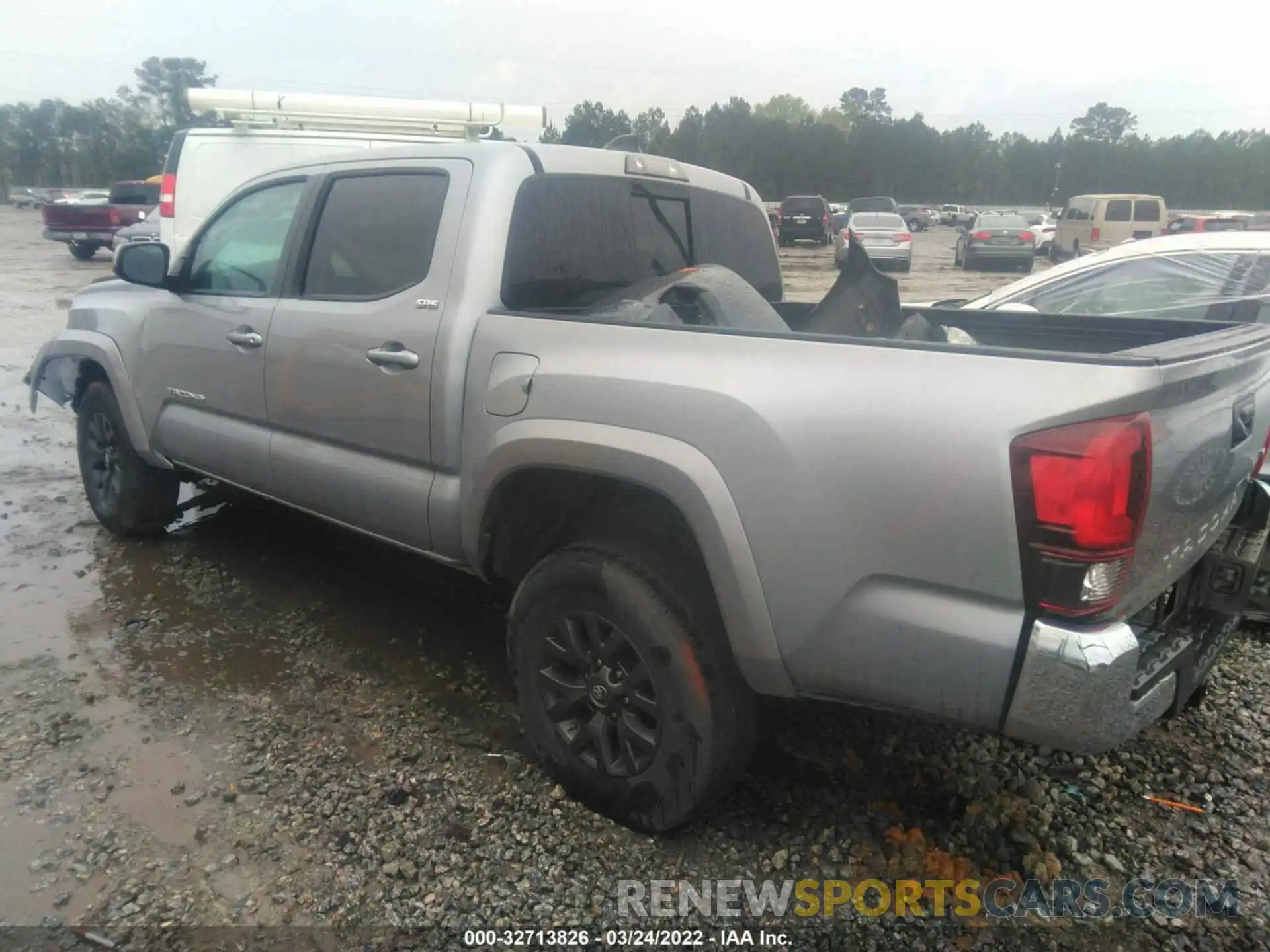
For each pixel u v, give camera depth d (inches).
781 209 1330.0
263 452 151.5
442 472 124.7
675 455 96.4
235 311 153.9
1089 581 78.5
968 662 83.0
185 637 154.2
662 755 102.7
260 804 112.0
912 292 780.0
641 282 136.9
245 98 307.4
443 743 125.7
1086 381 78.1
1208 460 92.5
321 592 172.7
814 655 91.7
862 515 86.7
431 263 124.9
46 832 106.3
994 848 107.8
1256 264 194.2
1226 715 134.9
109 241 881.5
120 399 179.2
